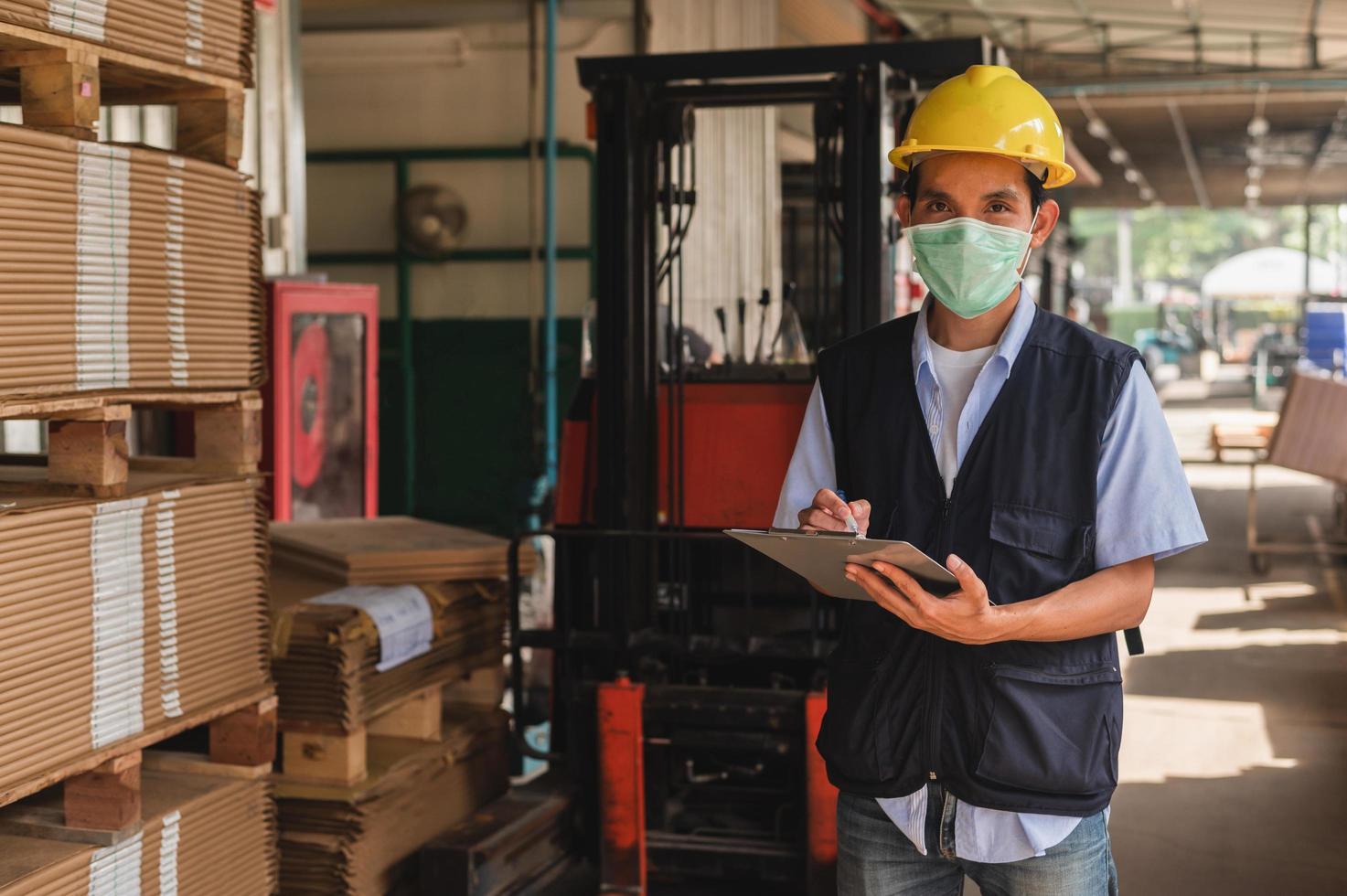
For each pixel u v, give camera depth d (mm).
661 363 4668
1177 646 7582
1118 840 4660
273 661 3580
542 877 4031
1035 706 1989
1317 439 9320
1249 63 17141
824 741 2176
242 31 2965
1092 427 1997
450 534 4469
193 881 2812
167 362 2730
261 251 3051
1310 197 33656
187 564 2777
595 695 4145
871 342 2221
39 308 2383
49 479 2594
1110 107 18438
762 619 4496
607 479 4328
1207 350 36125
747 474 4348
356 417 6297
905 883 2152
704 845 4012
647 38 10273
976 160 2041
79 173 2465
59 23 2428
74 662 2465
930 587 1963
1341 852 4531
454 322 10867
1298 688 6656
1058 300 18391
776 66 4309
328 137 10984
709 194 9812
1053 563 1995
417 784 3875
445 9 10750
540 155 10734
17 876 2365
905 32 17297
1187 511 1959
